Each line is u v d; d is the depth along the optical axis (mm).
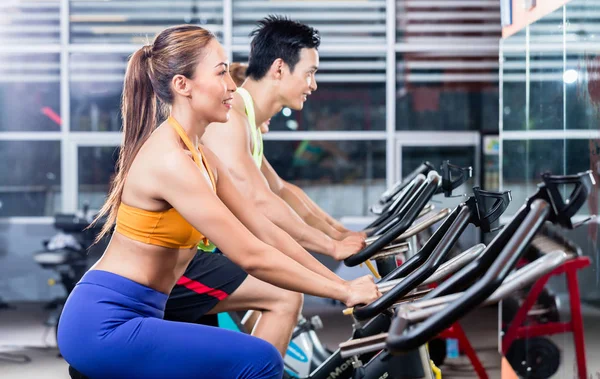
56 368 4867
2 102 7195
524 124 3248
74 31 7230
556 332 2652
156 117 2031
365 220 7277
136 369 1845
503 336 3531
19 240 7098
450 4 7305
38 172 7238
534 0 3070
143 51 2004
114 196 1961
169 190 1850
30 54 7203
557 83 2719
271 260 1828
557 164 2730
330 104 7312
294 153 7305
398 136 7324
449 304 1271
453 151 7352
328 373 2582
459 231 1693
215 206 1841
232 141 2523
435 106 7344
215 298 2500
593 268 2248
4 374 4719
